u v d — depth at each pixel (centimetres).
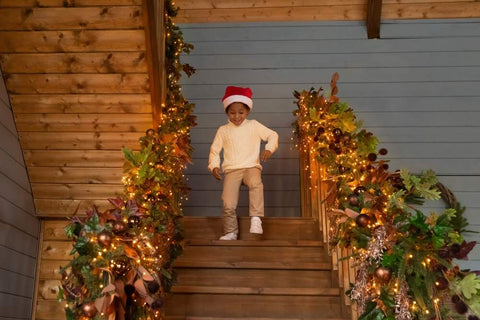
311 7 570
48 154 380
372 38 564
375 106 543
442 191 505
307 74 561
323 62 562
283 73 563
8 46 325
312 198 431
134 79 337
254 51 570
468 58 552
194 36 575
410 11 561
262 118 554
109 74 336
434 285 228
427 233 229
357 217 240
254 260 382
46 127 364
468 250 226
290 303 334
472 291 220
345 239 262
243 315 332
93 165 386
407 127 535
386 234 232
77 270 238
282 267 357
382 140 532
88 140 371
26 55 329
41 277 421
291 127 551
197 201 539
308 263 357
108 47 324
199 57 570
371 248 232
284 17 573
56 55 329
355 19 570
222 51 571
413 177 252
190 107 428
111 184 396
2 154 349
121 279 245
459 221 243
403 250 227
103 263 235
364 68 555
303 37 570
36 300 413
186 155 378
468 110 538
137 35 320
